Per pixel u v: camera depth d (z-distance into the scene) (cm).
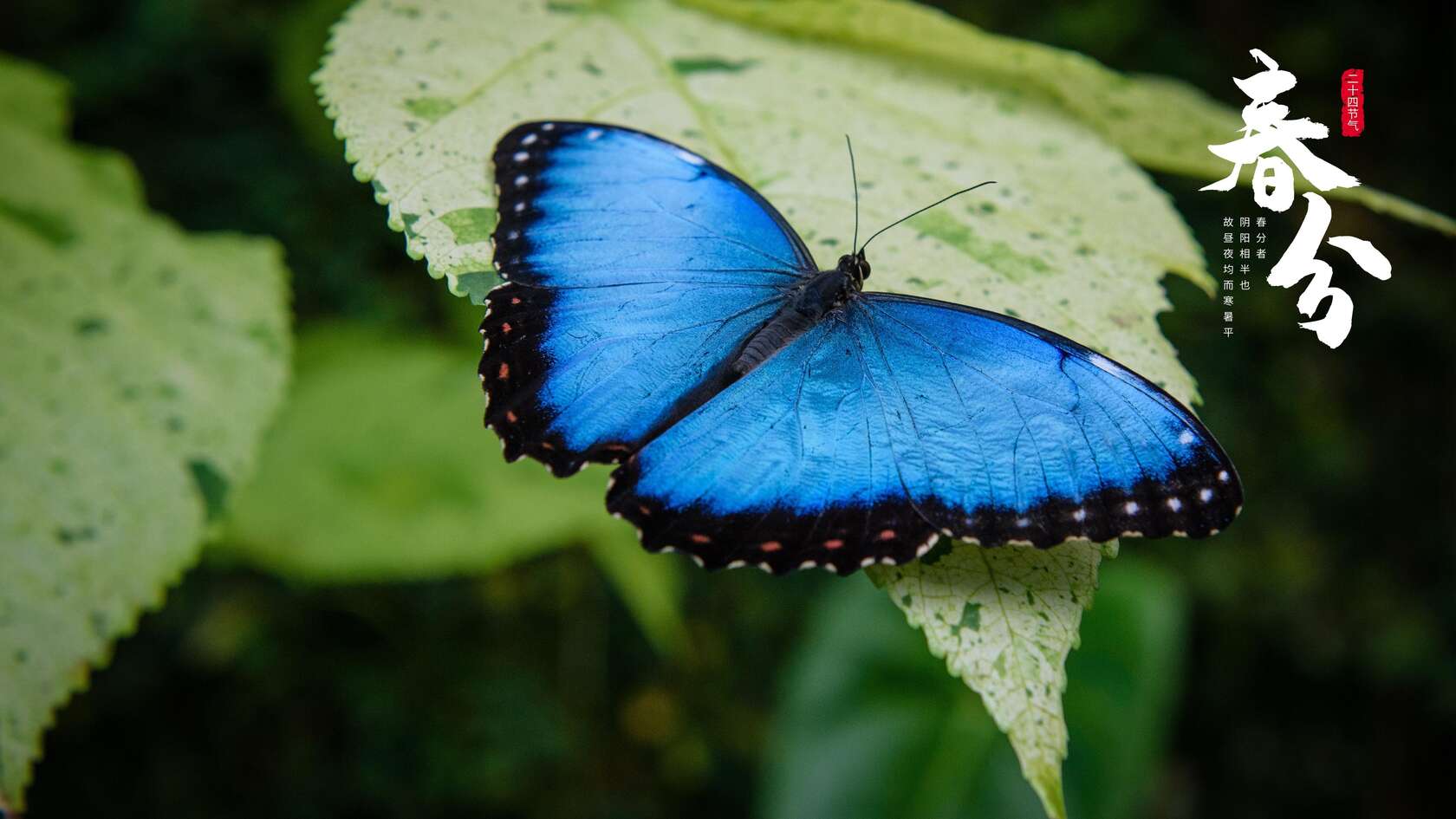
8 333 47
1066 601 42
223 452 47
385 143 44
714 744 128
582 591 119
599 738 125
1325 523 139
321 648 114
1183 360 136
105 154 50
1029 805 65
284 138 111
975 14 133
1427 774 139
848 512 44
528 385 46
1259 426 138
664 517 45
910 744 67
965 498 43
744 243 46
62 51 107
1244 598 136
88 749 108
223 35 108
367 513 59
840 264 44
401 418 60
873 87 47
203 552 58
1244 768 140
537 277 46
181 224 107
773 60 47
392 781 116
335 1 59
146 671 107
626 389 46
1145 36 135
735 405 46
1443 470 137
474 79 45
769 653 131
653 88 46
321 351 62
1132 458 43
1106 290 44
